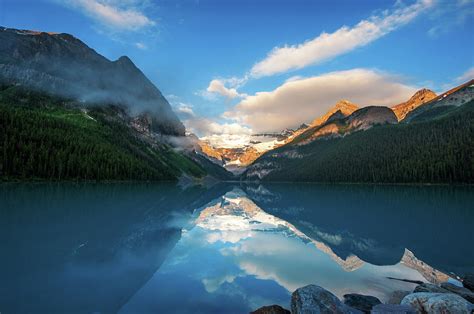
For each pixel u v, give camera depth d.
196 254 17.56
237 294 11.75
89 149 147.38
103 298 10.56
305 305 9.79
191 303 10.65
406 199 66.56
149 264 15.01
